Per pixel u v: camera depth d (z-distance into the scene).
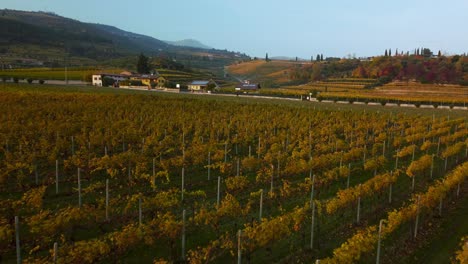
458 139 42.41
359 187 19.19
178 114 50.62
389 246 16.47
